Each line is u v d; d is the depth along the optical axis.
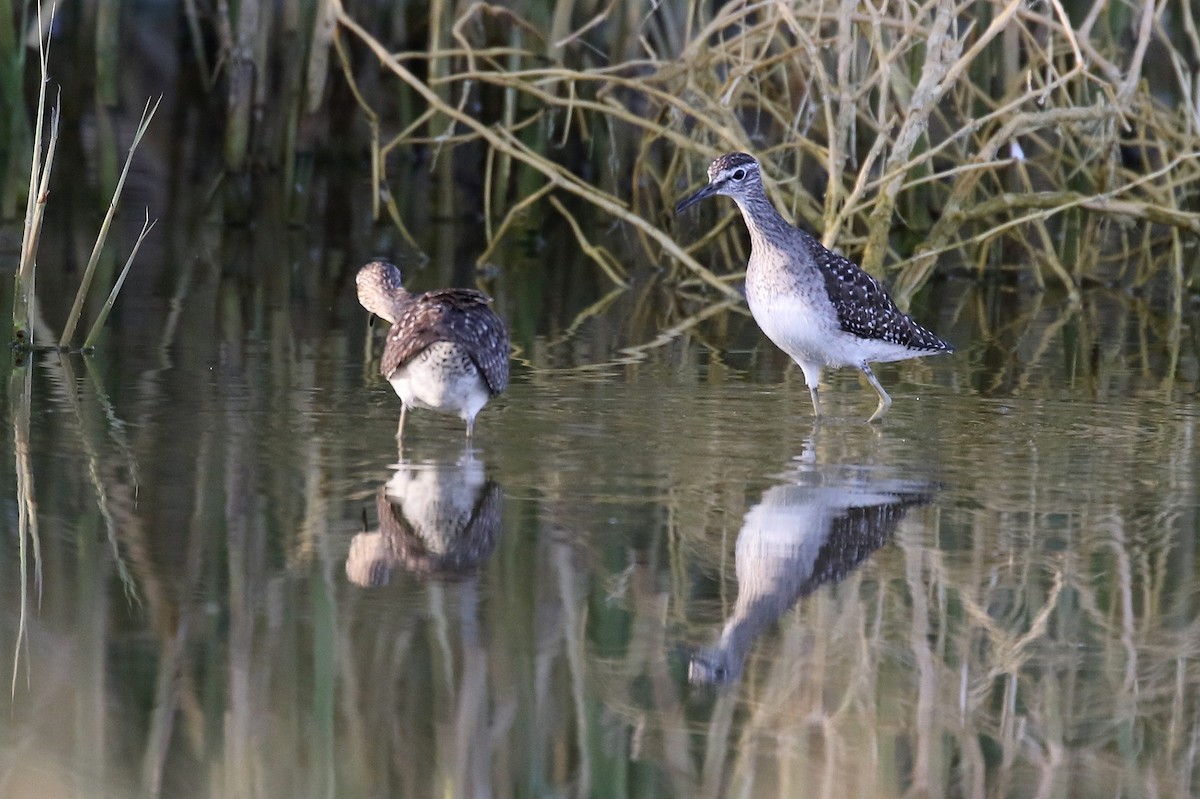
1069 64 20.22
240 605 8.73
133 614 8.60
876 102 20.11
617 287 19.67
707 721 7.80
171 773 7.26
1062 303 19.19
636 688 8.05
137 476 10.85
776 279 13.51
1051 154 19.88
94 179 24.00
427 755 7.50
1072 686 8.15
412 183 25.34
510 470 11.22
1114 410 13.38
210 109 25.58
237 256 20.39
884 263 19.39
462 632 8.48
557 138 23.52
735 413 13.17
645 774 7.36
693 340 16.48
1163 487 11.07
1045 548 9.83
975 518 10.37
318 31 21.62
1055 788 7.32
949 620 8.83
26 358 14.43
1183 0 18.50
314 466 11.19
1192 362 15.62
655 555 9.59
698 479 11.12
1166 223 18.05
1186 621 8.82
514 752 7.49
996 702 8.00
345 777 7.29
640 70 22.00
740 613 8.84
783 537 9.94
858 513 10.42
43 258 19.41
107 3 22.47
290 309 17.27
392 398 13.23
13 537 9.61
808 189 21.88
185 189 23.98
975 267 21.17
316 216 23.20
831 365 13.88
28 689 7.86
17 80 21.38
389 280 13.29
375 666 8.12
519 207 19.98
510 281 19.72
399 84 23.89
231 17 22.59
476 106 22.83
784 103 20.70
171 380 13.70
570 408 13.12
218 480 10.80
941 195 21.03
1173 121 20.31
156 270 19.17
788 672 8.23
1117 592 9.20
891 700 8.01
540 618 8.70
